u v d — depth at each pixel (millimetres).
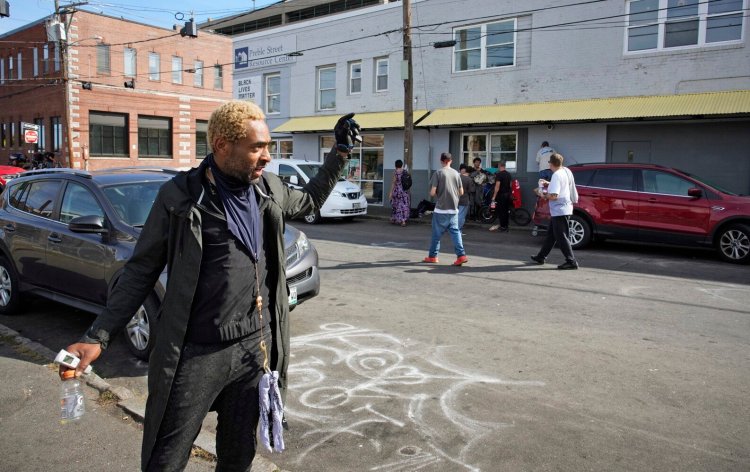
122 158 36406
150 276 2354
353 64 22188
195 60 39625
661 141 15430
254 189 2420
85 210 5828
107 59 35125
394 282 8305
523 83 17703
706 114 13703
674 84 15117
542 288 7902
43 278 6137
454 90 19219
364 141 21844
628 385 4535
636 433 3752
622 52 15859
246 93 26156
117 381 4852
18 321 6578
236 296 2299
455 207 9555
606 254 11078
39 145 36844
